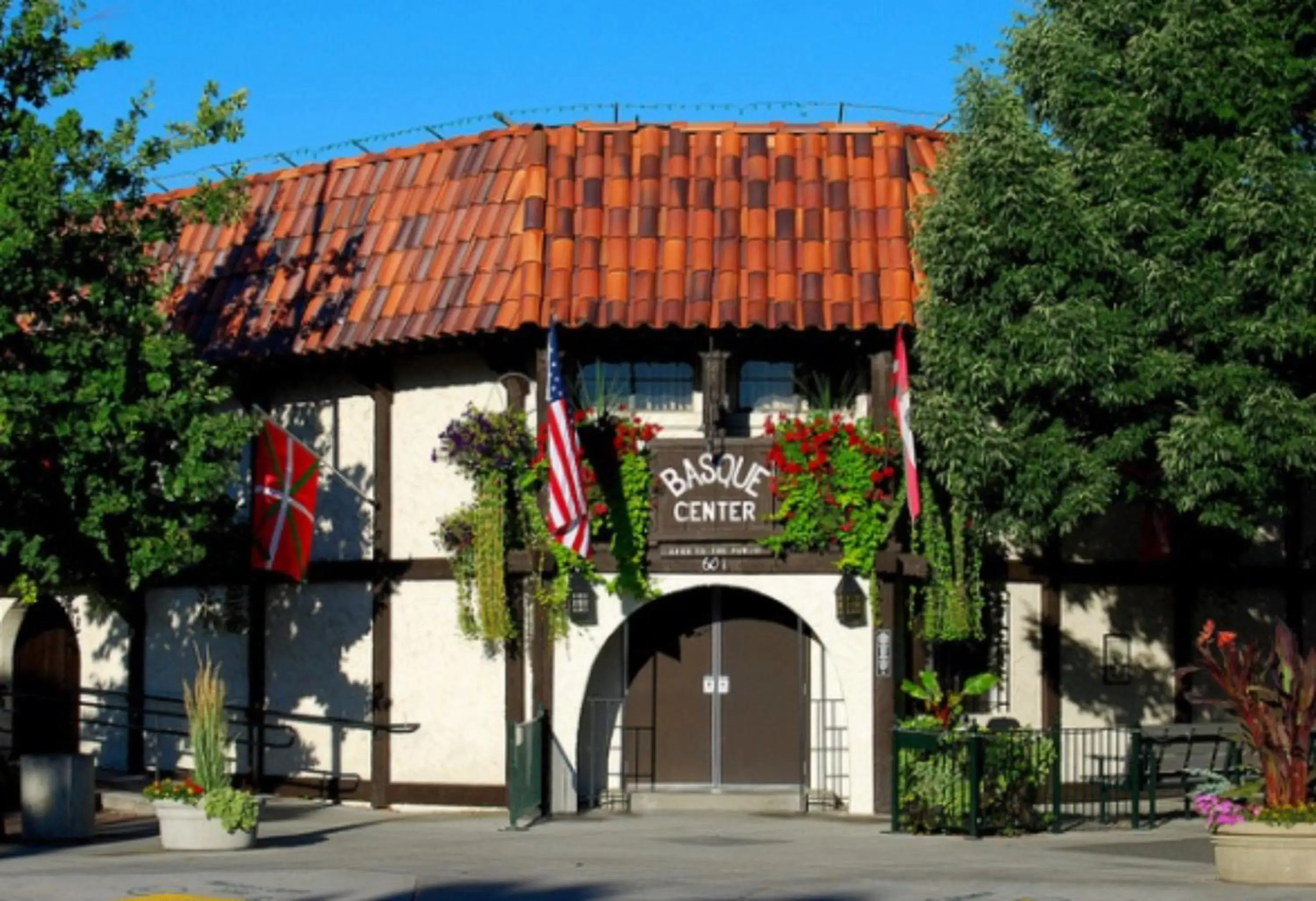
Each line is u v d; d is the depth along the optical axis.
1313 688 15.91
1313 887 15.02
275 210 25.30
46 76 21.88
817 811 22.88
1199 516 21.34
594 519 22.14
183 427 21.17
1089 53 20.88
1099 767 22.50
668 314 21.86
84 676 27.48
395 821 22.28
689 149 23.16
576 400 22.59
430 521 23.83
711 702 23.44
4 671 27.91
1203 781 19.86
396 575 24.05
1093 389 20.33
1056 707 23.97
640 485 22.23
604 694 23.36
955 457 20.91
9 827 21.06
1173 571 24.69
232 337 24.30
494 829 21.03
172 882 15.45
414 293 23.09
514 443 22.39
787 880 15.80
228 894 14.79
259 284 24.64
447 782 23.56
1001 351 20.64
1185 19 20.36
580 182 22.91
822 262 22.28
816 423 22.11
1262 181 19.91
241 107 22.02
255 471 22.66
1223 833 15.52
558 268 22.22
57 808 19.70
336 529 24.73
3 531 21.17
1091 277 20.55
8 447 20.45
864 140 23.20
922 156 23.17
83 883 15.40
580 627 22.45
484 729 23.42
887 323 21.81
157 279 24.12
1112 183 20.52
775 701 23.41
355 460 24.58
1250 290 20.19
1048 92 21.20
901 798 20.38
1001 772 20.22
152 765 26.56
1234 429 19.97
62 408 20.75
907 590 22.56
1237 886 15.17
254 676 25.30
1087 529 24.36
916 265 22.11
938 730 20.45
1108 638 24.39
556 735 22.50
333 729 24.59
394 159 24.67
